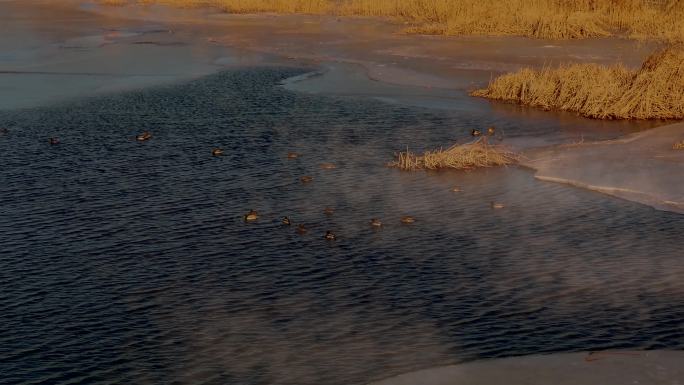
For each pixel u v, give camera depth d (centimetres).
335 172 1666
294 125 2039
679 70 2177
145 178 1641
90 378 951
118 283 1182
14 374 959
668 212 1405
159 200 1514
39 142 1909
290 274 1206
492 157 1700
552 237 1323
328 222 1400
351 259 1254
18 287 1170
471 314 1084
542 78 2323
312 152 1806
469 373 948
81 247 1307
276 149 1831
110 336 1040
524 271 1205
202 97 2369
